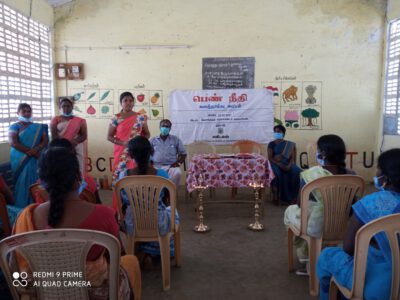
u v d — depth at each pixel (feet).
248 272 8.97
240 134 18.83
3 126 13.53
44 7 17.03
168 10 18.19
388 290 4.87
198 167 12.59
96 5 18.15
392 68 17.54
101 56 18.40
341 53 18.34
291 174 15.19
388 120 17.88
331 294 6.01
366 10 18.11
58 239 4.18
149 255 9.28
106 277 4.59
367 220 5.14
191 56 18.42
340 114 18.66
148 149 8.46
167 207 8.73
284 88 18.54
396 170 5.04
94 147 18.83
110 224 4.71
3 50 13.48
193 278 8.66
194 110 18.70
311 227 7.64
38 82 16.71
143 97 18.62
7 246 4.14
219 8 18.16
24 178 12.29
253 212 14.14
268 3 18.11
